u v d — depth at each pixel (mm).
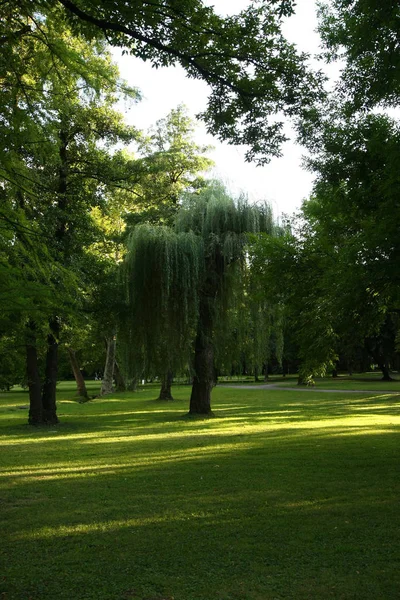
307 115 8102
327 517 7145
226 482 9500
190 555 5816
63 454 13672
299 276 11922
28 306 6574
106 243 26047
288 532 6535
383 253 9258
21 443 16422
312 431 17281
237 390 48906
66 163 20500
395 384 50312
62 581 5152
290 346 59031
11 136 6465
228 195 22438
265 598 4672
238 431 17891
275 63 7359
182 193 23625
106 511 7715
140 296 21344
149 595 4793
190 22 6793
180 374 22688
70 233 19484
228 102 7867
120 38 7008
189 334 21594
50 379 22781
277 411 26094
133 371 22422
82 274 14898
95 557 5816
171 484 9469
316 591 4793
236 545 6102
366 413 24203
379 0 7555
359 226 11328
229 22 7020
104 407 32812
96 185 22500
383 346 53469
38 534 6676
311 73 7539
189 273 21078
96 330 22766
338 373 79438
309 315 11570
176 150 29984
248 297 21594
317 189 11539
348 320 10469
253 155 8422
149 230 21391
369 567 5332
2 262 6195
